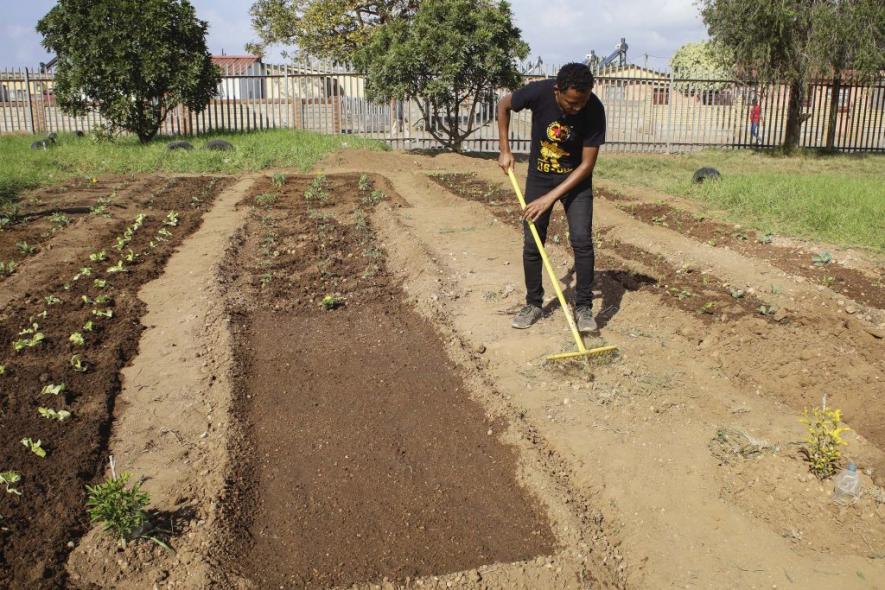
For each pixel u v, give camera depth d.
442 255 7.64
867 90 22.12
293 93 21.30
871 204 9.78
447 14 17.58
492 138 22.28
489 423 4.38
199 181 13.16
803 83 20.03
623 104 23.23
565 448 4.13
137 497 3.50
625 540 3.49
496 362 5.19
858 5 19.11
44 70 25.69
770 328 5.48
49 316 5.97
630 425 4.34
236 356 5.25
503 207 10.36
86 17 16.92
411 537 3.48
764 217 9.56
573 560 3.34
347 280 7.07
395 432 4.33
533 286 5.76
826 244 8.10
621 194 11.90
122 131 19.77
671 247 7.87
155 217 9.73
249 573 3.25
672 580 3.25
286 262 7.64
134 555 3.26
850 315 5.93
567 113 5.05
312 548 3.41
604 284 6.69
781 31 19.42
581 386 4.79
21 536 3.33
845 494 3.54
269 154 15.61
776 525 3.52
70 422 4.32
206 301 6.25
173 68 17.52
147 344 5.52
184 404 4.60
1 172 13.13
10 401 4.50
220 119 23.50
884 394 4.59
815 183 11.77
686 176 15.12
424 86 18.03
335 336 5.71
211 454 4.05
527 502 3.71
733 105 22.55
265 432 4.36
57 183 12.89
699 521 3.57
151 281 7.00
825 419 4.34
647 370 5.01
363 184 12.14
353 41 28.05
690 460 3.99
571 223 5.48
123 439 4.21
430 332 5.70
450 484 3.86
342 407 4.62
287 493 3.81
